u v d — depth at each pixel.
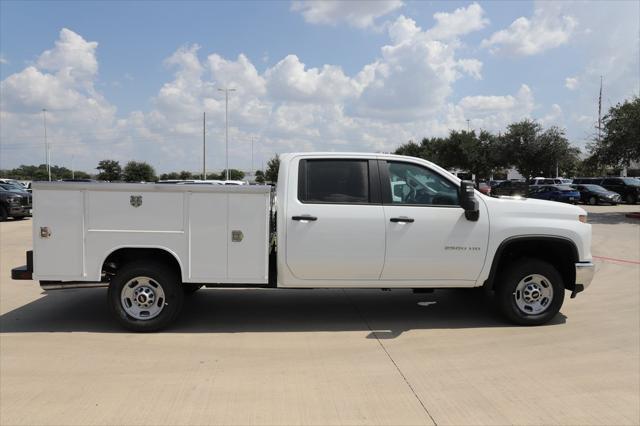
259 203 5.61
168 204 5.57
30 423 3.62
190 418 3.70
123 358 4.93
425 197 5.88
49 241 5.59
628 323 6.16
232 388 4.23
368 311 6.72
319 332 5.80
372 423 3.64
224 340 5.50
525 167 40.62
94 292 7.86
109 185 5.52
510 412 3.80
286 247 5.64
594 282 8.73
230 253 5.63
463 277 5.88
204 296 7.56
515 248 6.17
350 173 5.80
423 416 3.74
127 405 3.91
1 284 8.43
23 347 5.25
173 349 5.20
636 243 14.49
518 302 6.01
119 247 5.58
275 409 3.85
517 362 4.84
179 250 5.61
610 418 3.71
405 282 5.86
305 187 5.73
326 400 4.01
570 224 5.94
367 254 5.69
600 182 37.22
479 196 5.92
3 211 21.00
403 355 5.04
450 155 59.28
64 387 4.24
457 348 5.24
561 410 3.84
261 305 7.03
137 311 5.76
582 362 4.83
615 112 25.20
